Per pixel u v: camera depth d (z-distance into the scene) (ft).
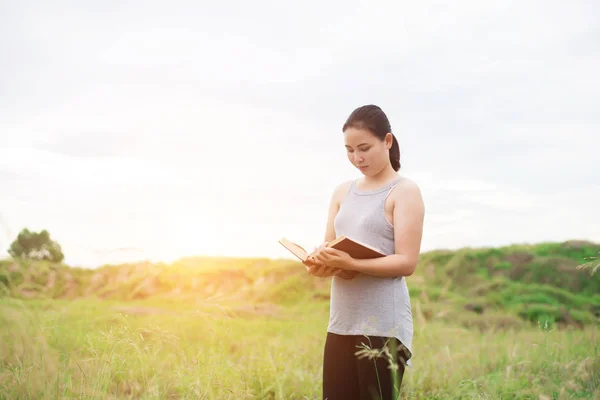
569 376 13.58
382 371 9.35
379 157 9.87
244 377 14.35
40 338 12.70
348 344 9.88
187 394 11.82
